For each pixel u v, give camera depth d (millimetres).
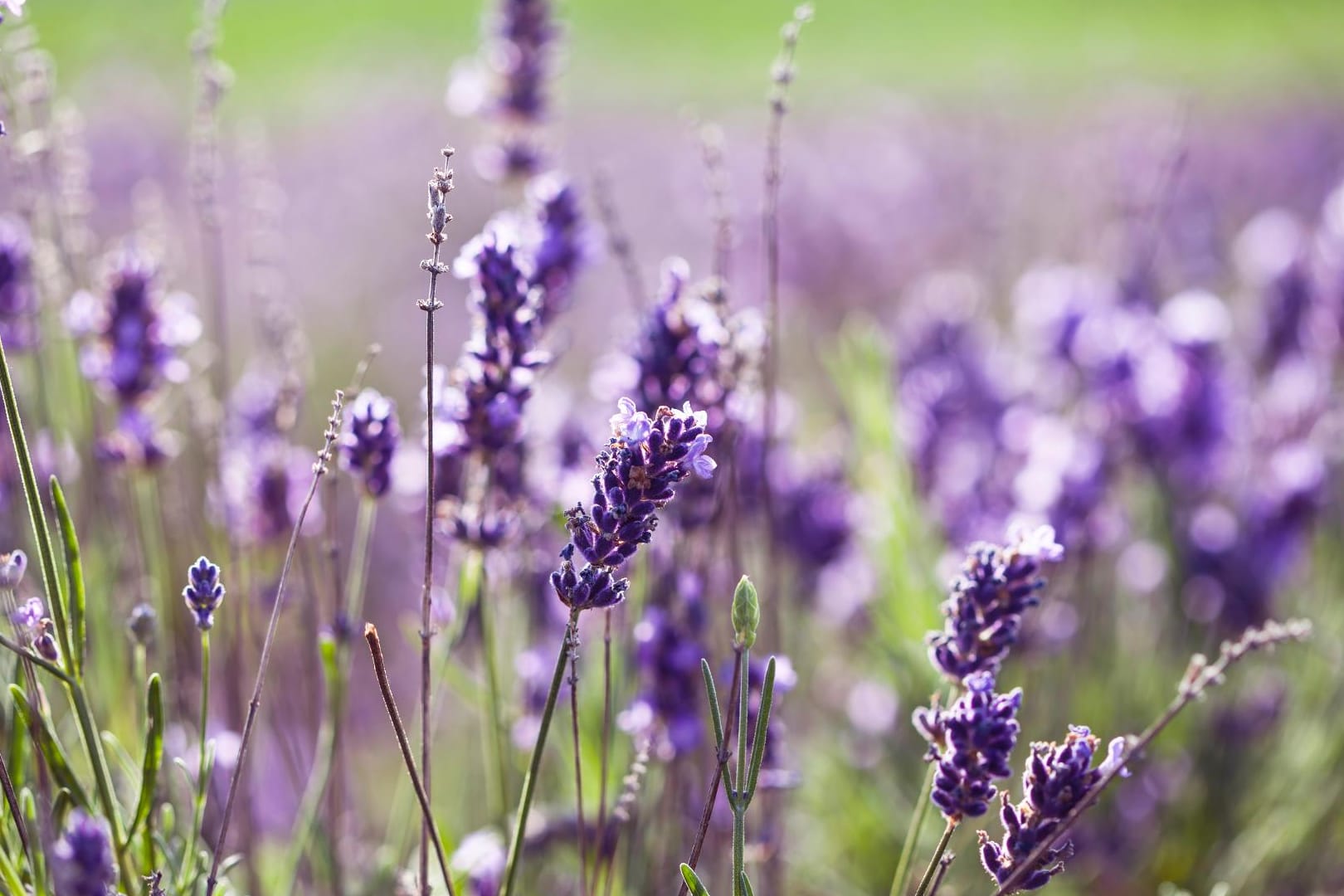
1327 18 4887
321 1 5680
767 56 4711
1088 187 2082
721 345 775
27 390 874
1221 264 1738
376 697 1236
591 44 5105
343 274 2170
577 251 842
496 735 780
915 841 720
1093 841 950
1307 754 917
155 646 827
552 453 889
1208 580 1004
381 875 805
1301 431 1147
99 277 861
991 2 5875
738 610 652
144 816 686
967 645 697
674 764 805
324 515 874
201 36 873
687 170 2689
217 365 1007
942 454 1110
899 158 2674
